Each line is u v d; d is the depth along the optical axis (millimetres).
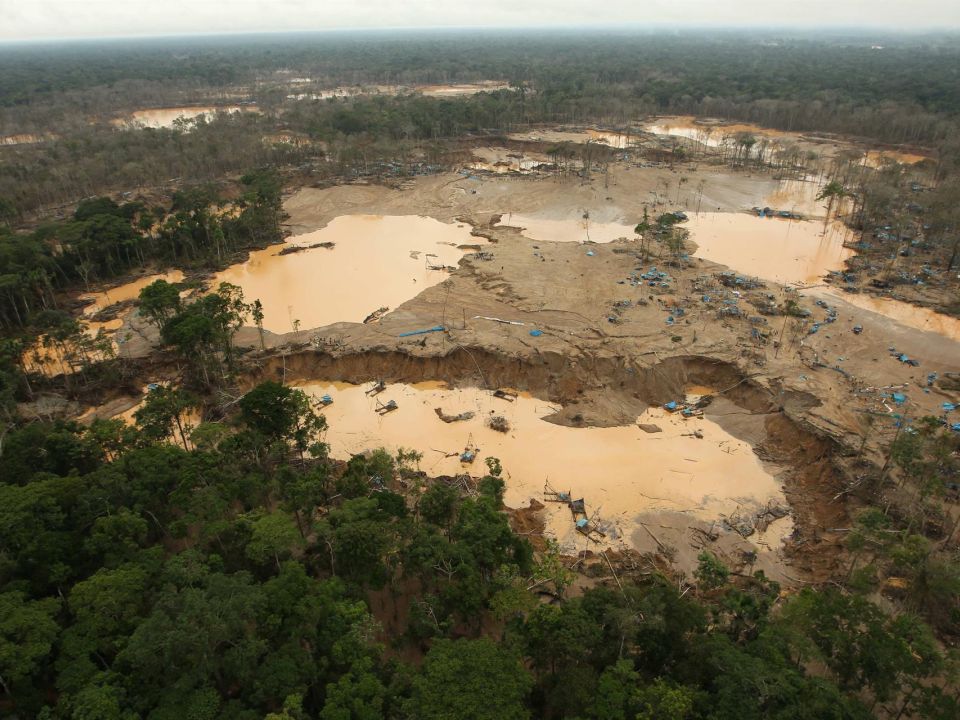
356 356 92750
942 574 51250
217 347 90688
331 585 46781
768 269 125875
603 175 191000
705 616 46219
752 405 82688
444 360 91125
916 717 43875
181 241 132875
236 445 62906
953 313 104250
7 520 49281
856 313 105250
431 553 49531
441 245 142375
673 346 90938
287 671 39719
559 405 85250
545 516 66875
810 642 43000
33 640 40812
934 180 168875
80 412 84625
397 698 38531
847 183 171750
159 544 54250
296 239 148875
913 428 72875
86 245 121500
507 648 42781
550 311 103375
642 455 75688
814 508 67625
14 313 105750
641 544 63062
